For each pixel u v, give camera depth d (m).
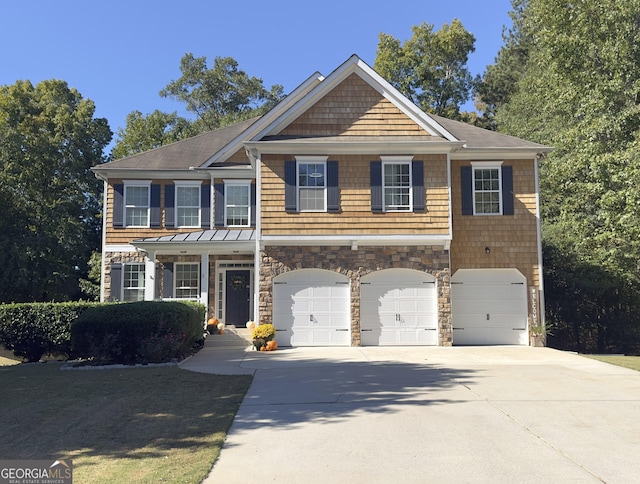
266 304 16.59
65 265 29.75
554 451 5.97
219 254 20.12
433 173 16.92
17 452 6.01
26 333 14.48
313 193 16.84
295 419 7.42
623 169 16.25
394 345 16.67
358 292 16.70
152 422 7.29
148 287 18.34
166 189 20.92
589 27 19.39
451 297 17.59
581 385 9.84
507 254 17.81
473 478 5.15
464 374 11.10
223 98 45.56
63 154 32.38
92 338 12.97
